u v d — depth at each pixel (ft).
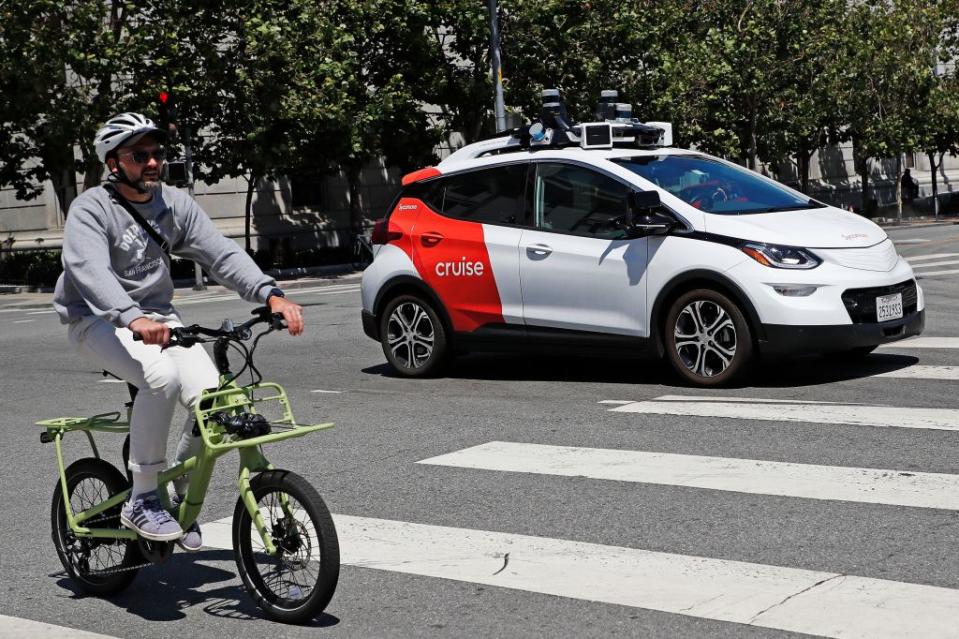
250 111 90.89
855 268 27.94
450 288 32.40
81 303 15.35
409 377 33.65
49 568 17.80
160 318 15.29
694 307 28.60
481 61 103.86
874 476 19.84
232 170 94.22
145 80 88.43
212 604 15.64
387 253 33.88
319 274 101.30
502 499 19.86
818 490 19.19
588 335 30.19
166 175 76.89
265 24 88.99
